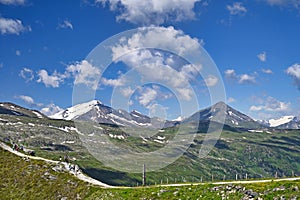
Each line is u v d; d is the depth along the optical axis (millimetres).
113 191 91375
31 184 109062
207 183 80625
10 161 125562
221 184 75938
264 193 66812
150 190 83875
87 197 94500
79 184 103438
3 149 137000
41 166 119000
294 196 62656
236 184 73500
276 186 67500
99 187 98312
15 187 109312
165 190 81438
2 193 107188
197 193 75875
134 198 83125
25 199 102438
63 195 99625
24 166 120250
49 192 103375
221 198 70812
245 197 67875
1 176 116125
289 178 78062
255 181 78000
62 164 119188
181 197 76438
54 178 109875
